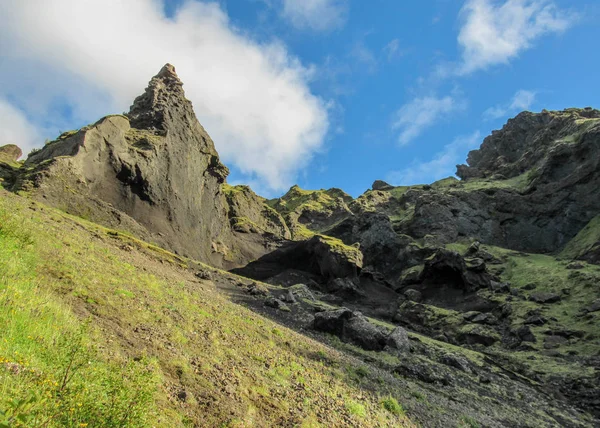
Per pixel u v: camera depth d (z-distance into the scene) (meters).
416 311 81.19
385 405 22.31
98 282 18.14
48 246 20.30
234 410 11.69
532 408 39.34
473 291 86.19
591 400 45.56
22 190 50.25
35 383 6.90
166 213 77.81
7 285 11.20
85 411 6.73
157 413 8.93
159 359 12.30
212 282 54.94
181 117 95.25
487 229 124.56
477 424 27.45
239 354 17.95
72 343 8.78
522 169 147.12
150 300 19.41
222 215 113.00
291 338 30.78
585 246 96.62
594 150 114.38
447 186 166.12
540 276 88.62
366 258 125.12
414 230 132.88
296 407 14.75
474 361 52.91
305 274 101.12
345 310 46.84
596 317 64.56
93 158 64.75
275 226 158.62
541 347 61.72
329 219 197.62
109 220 59.75
